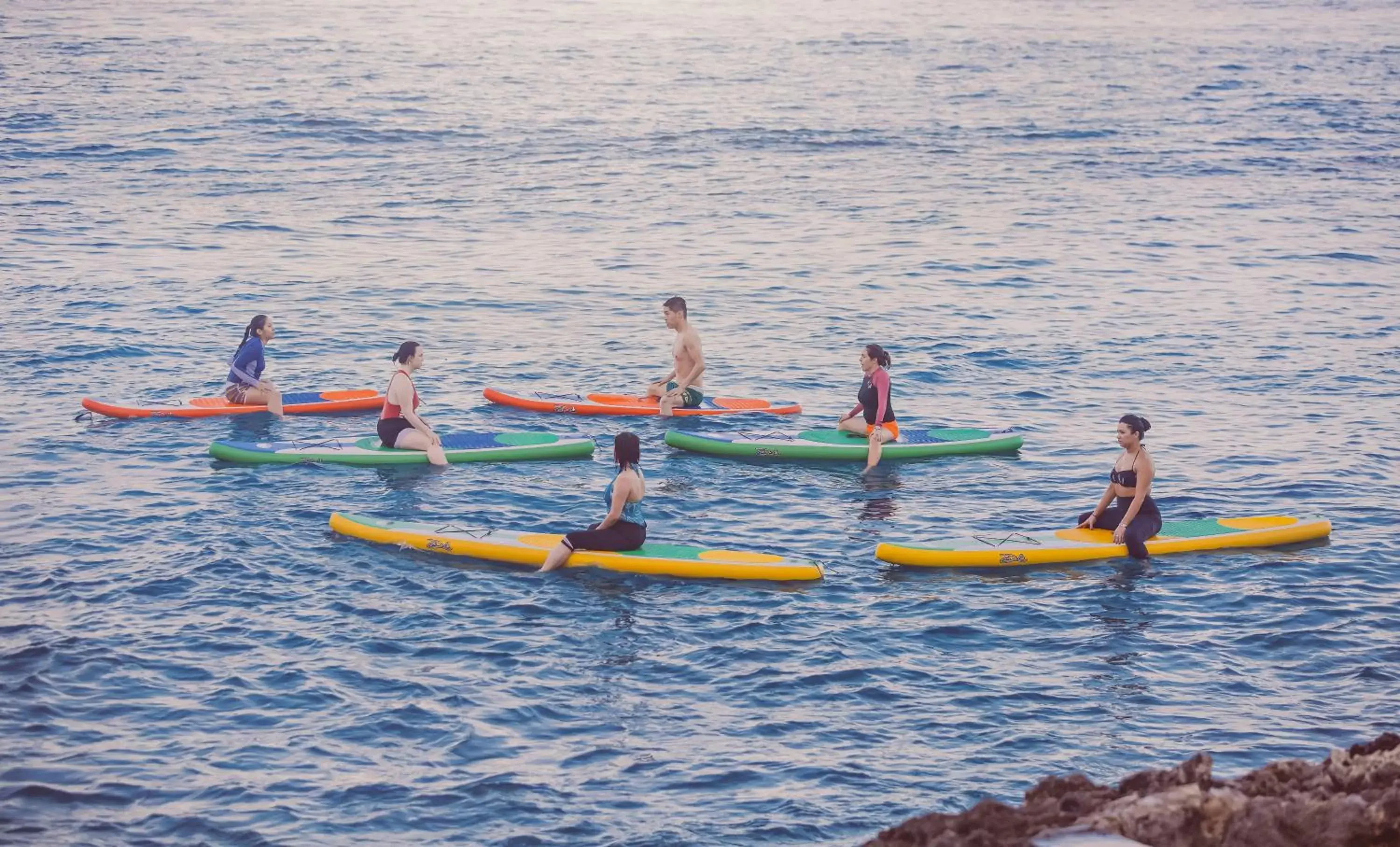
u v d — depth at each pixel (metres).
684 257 31.95
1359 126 55.50
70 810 8.77
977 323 25.64
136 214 35.03
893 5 123.31
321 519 14.83
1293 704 10.66
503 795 9.12
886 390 17.50
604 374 22.14
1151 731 10.17
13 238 31.47
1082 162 46.88
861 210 38.34
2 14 87.06
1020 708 10.55
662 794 9.19
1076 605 12.74
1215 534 14.37
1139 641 11.91
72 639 11.34
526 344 23.95
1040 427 19.23
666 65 73.50
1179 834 5.17
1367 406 20.27
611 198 39.75
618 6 115.50
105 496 15.33
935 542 14.13
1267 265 31.42
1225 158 47.97
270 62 68.25
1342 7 126.31
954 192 41.25
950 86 67.31
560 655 11.45
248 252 31.23
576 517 15.22
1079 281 29.56
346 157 45.22
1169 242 34.03
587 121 54.00
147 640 11.42
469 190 40.47
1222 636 12.02
